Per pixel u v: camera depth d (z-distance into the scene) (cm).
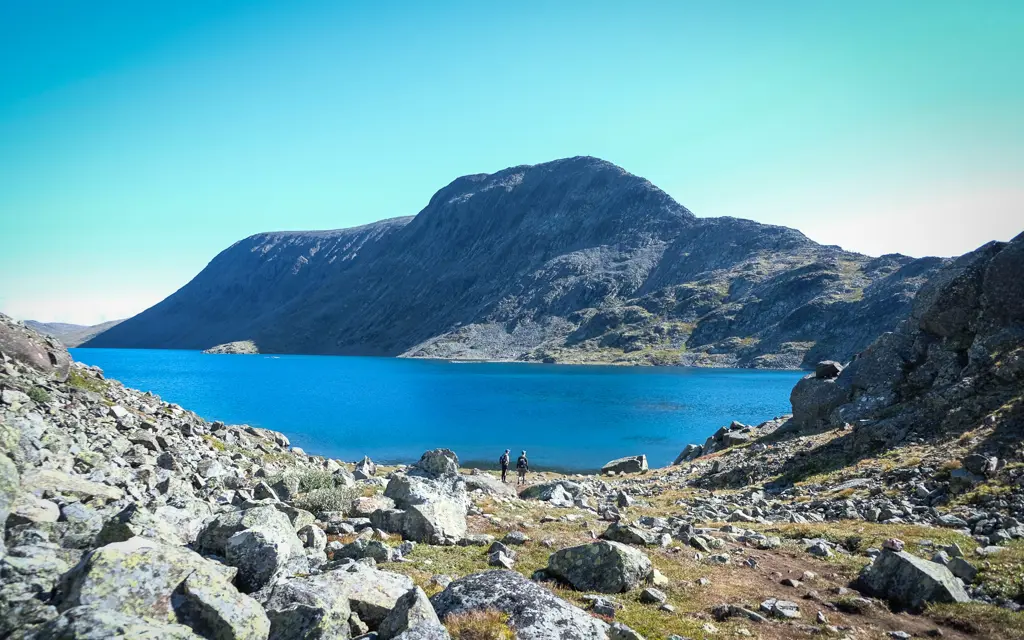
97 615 870
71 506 1383
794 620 1487
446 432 10456
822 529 2534
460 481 3578
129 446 3094
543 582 1677
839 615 1541
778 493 3725
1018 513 2422
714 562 2011
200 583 1009
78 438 2595
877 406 4806
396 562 1794
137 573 995
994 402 3703
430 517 2200
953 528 2456
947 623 1505
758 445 5219
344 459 7912
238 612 984
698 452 6381
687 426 11444
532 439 9806
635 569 1673
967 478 2870
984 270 4853
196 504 1998
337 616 1111
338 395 17725
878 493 3141
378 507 2414
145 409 4350
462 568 1773
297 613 1071
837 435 4534
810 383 5550
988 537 2197
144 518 1311
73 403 3444
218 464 3312
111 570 980
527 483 5109
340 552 1842
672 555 2070
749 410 14150
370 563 1669
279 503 2130
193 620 960
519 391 19500
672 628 1369
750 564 1991
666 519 3070
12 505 1302
